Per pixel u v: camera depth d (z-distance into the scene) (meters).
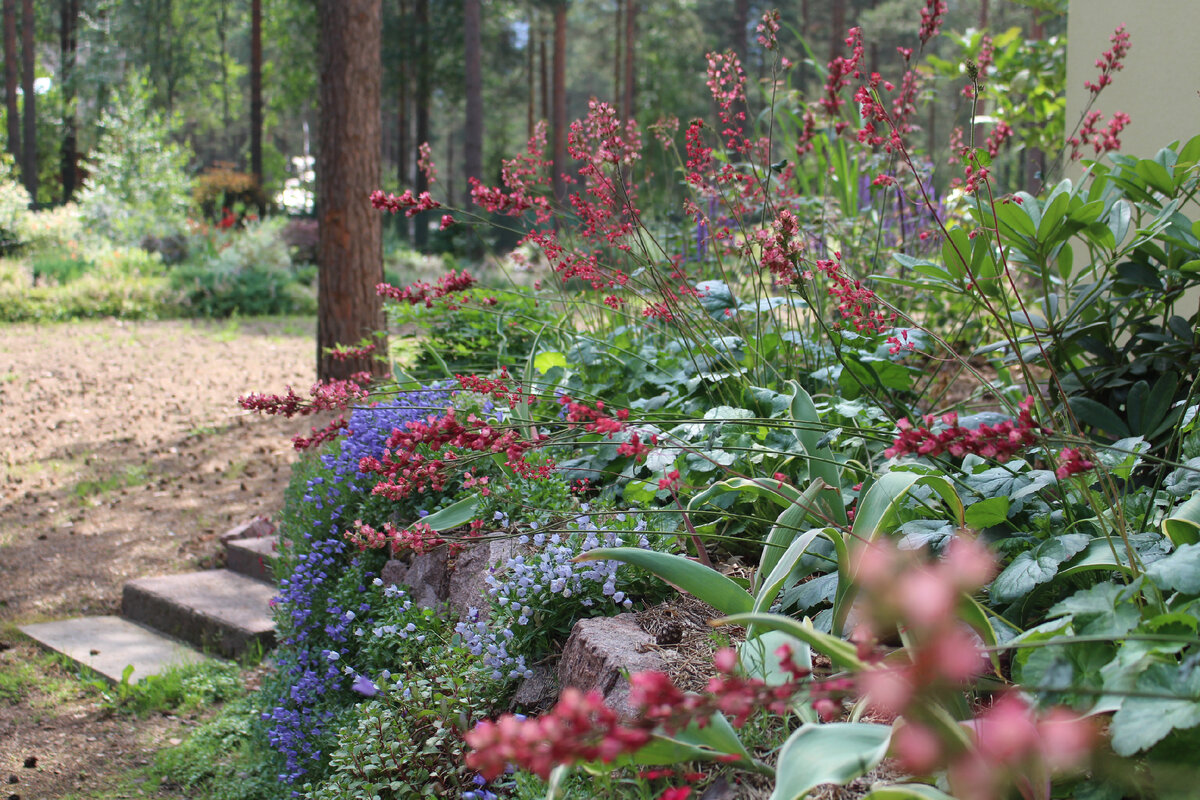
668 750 1.48
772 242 2.43
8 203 19.47
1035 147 7.00
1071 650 1.44
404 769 2.19
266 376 10.77
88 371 10.95
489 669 2.30
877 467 2.72
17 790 3.43
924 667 0.92
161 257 19.06
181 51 43.75
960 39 6.41
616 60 34.62
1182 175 2.69
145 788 3.43
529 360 3.48
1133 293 3.03
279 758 3.15
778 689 1.02
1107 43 4.24
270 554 4.78
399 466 1.97
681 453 2.61
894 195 4.37
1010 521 2.15
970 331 4.48
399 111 36.75
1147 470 2.59
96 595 5.33
